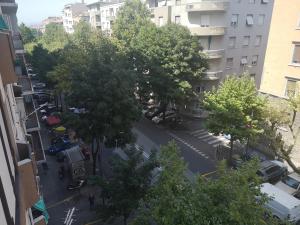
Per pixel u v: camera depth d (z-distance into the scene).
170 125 35.47
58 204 20.80
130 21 43.91
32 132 21.86
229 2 35.06
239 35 37.91
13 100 12.91
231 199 8.74
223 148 28.58
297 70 23.67
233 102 22.61
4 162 4.36
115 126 21.56
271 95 25.91
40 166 25.94
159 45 31.67
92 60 22.22
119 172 14.99
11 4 22.30
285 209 16.12
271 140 20.28
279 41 24.52
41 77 44.12
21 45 22.27
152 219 9.68
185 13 37.47
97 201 20.92
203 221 8.28
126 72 22.73
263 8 39.00
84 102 21.52
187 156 27.36
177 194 9.20
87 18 83.75
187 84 31.61
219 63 37.25
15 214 4.22
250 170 9.72
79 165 22.97
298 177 19.91
